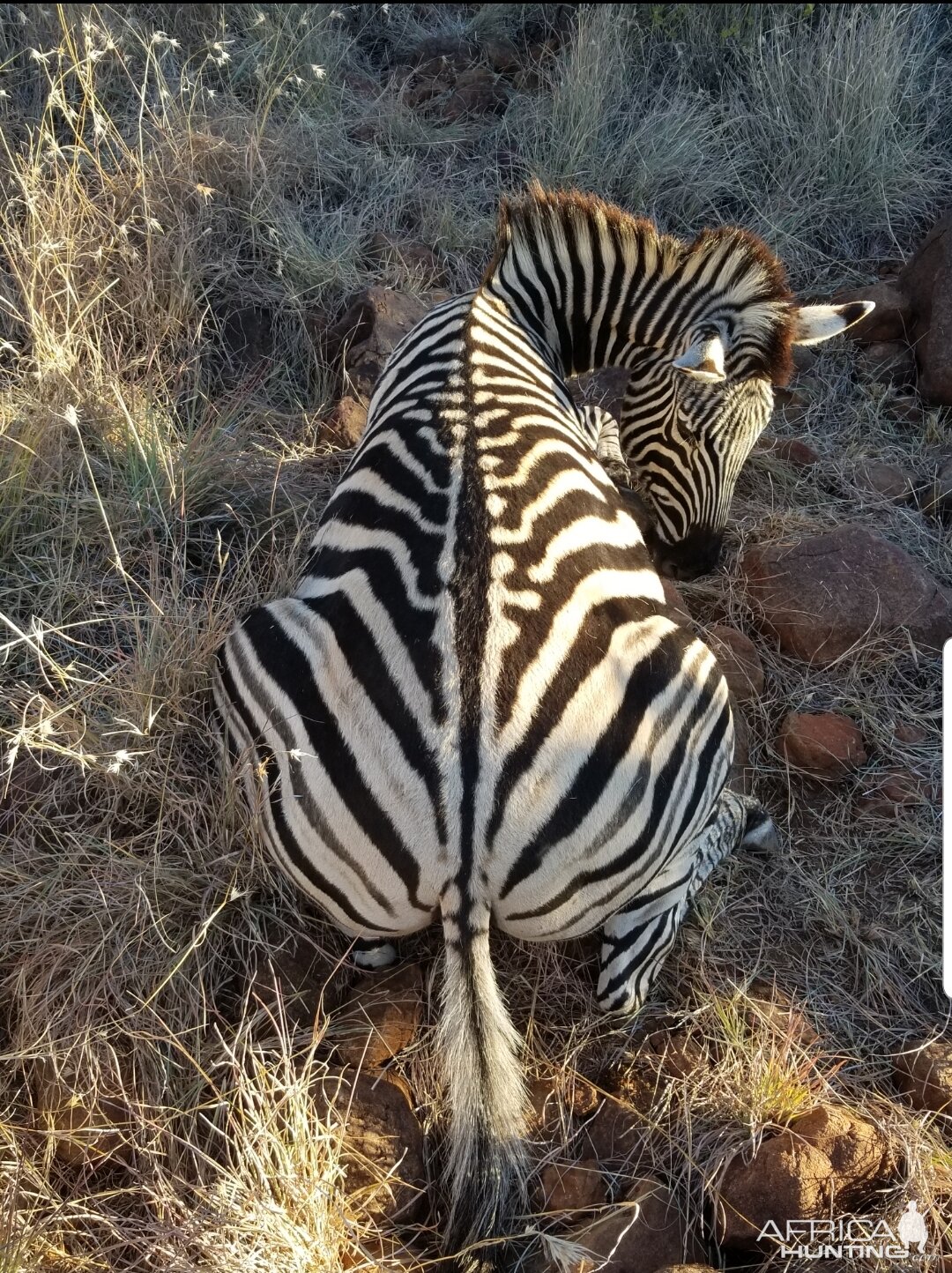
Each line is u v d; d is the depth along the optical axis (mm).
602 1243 2133
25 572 3129
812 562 3516
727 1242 2244
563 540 2346
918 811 3082
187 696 2730
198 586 3205
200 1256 2041
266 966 2471
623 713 2176
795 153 5340
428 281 4605
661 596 2662
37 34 4859
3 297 3852
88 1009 2346
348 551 2410
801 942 2799
